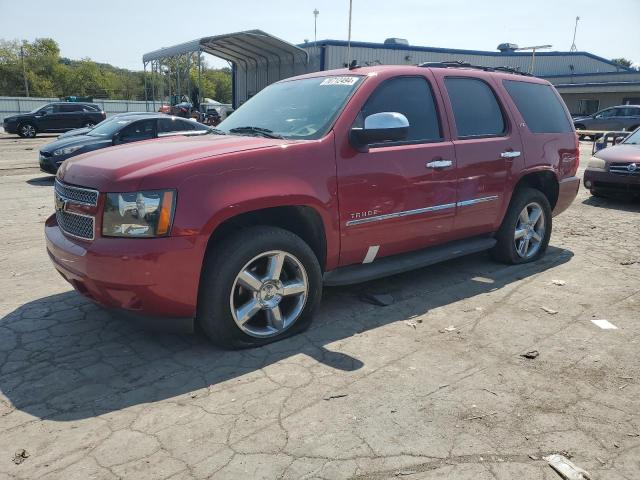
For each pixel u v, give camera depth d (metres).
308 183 3.68
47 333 3.92
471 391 3.13
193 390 3.14
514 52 36.69
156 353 3.61
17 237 6.86
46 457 2.54
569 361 3.53
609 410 2.95
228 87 98.19
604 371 3.39
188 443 2.64
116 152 3.75
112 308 3.35
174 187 3.19
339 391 3.12
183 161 3.32
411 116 4.43
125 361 3.49
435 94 4.64
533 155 5.41
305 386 3.18
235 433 2.72
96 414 2.90
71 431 2.74
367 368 3.41
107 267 3.15
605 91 36.97
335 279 4.01
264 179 3.49
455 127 4.72
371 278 4.16
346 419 2.84
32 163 16.05
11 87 94.62
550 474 2.42
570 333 3.97
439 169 4.48
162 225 3.16
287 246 3.63
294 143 3.73
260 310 3.70
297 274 3.79
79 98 49.56
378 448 2.60
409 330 4.01
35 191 10.76
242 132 4.36
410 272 5.45
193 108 22.55
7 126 28.36
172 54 23.73
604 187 9.52
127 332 3.93
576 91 38.41
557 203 5.97
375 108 4.18
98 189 3.25
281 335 3.80
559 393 3.12
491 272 5.45
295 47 22.05
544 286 5.03
